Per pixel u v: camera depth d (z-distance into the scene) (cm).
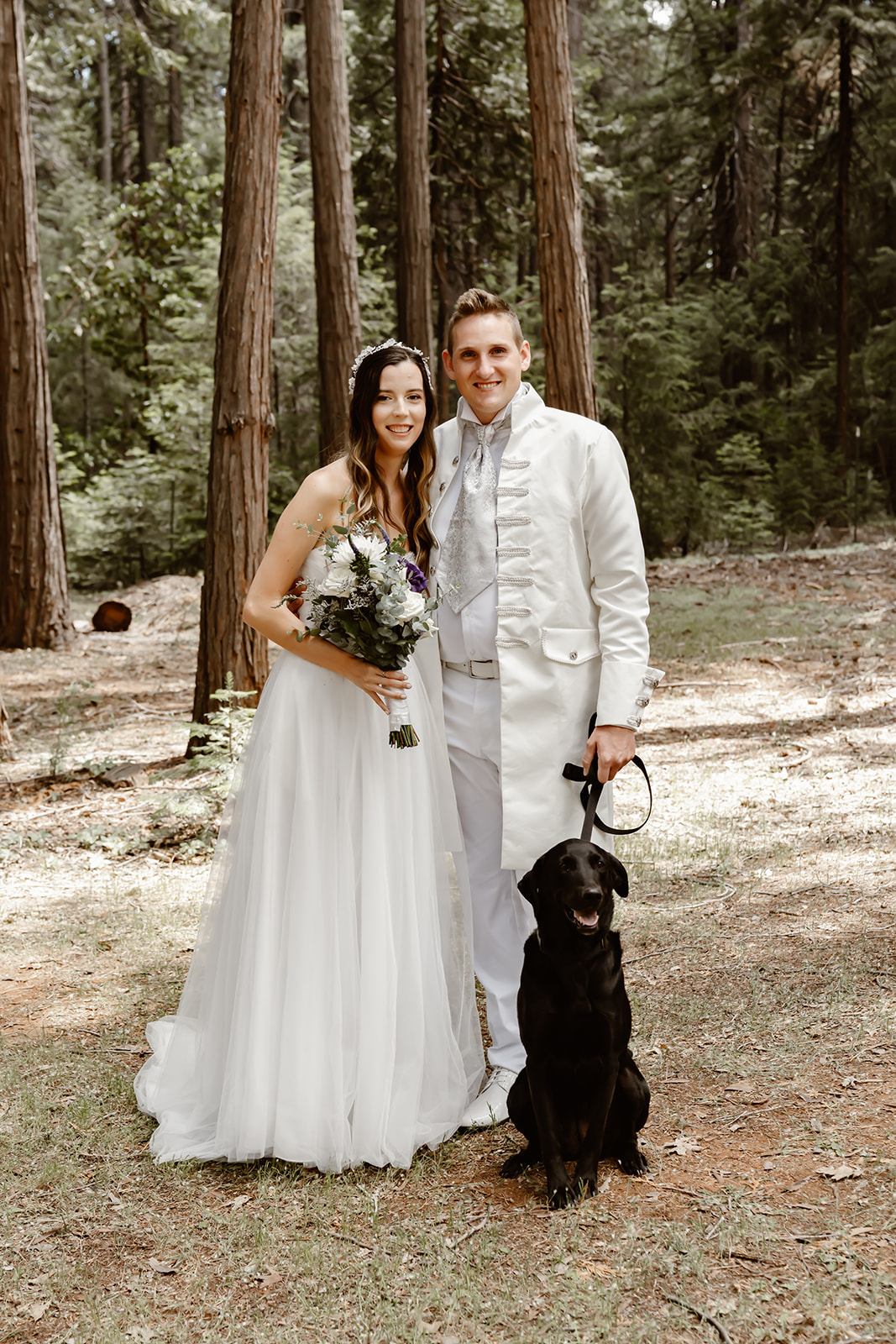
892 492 2391
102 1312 241
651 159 2802
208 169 2817
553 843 319
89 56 1914
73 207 2492
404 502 333
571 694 321
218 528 721
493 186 2147
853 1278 234
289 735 312
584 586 323
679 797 629
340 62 1416
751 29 2536
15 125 1199
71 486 2222
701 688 893
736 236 2677
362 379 318
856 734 721
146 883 543
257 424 717
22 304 1220
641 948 434
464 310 321
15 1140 317
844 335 2350
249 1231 270
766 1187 273
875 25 2233
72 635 1283
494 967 353
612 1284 239
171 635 1353
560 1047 270
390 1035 303
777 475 2225
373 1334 229
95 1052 374
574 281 1041
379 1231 266
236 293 708
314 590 308
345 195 1434
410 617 293
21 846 596
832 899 467
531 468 318
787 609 1200
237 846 328
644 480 2011
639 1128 291
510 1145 311
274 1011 301
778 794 620
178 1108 328
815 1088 321
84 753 785
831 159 2452
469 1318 233
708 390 2425
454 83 2033
